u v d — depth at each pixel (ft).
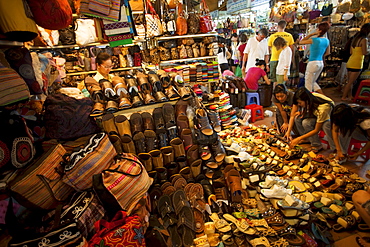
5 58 5.10
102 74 10.86
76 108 6.24
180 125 7.11
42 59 7.38
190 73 13.39
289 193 6.45
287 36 16.43
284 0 21.06
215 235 5.82
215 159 7.32
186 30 12.81
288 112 11.33
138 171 5.52
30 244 3.85
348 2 19.06
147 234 5.37
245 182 7.30
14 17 4.49
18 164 4.84
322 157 9.00
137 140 6.60
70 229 4.06
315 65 15.15
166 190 6.62
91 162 5.18
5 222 4.37
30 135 5.36
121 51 14.55
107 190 4.97
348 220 6.02
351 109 8.37
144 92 7.44
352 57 15.74
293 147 10.14
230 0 25.50
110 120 6.43
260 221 5.96
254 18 25.58
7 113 5.02
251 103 16.08
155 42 13.29
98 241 4.27
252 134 11.99
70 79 13.97
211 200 6.74
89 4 7.32
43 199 4.90
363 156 9.36
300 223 5.79
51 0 5.02
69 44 13.39
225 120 12.96
